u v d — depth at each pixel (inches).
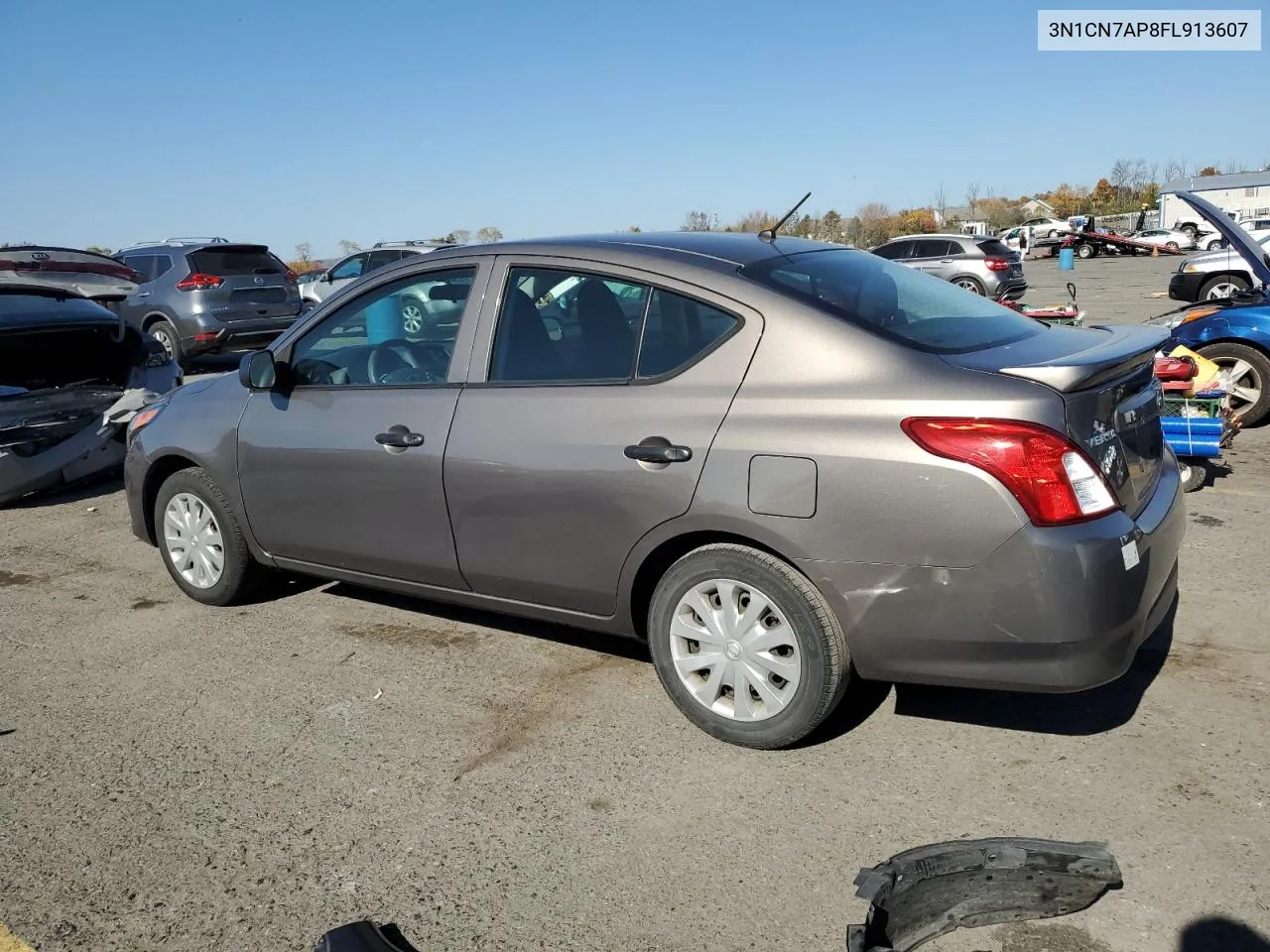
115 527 261.4
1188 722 133.9
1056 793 120.1
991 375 114.8
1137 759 126.3
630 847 115.2
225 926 105.9
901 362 118.9
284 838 120.4
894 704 143.6
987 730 135.3
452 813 123.8
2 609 203.0
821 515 118.7
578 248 144.5
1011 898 101.3
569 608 145.3
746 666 130.2
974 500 111.2
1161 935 97.2
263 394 176.9
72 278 487.5
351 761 137.2
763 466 121.7
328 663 168.6
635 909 105.0
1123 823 113.8
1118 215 2380.7
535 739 140.3
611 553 136.5
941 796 121.0
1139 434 129.1
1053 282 1056.2
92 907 109.7
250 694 158.6
